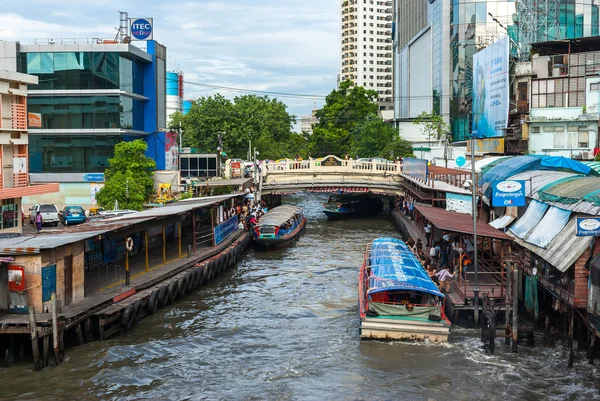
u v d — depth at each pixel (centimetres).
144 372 1934
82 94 4644
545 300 2302
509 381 1833
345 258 3862
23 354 2009
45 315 1962
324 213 6294
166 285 2650
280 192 5625
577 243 1962
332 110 9169
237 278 3303
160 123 5547
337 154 8769
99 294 2322
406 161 5134
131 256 3172
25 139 3356
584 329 2030
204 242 3631
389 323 2147
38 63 4612
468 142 6259
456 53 8169
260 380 1894
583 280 1892
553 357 2002
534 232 2409
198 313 2597
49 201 4694
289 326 2433
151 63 5284
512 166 3238
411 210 4956
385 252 2773
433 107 9012
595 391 1753
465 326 2314
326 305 2747
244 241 4103
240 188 4731
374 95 9550
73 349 2088
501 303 2281
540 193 2561
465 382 1833
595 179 2484
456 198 3347
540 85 5097
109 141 4706
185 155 5947
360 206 6231
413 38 10306
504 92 5484
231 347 2188
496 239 2450
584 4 6844
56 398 1741
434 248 3119
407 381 1856
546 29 6241
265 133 8675
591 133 4531
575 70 5238
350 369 1955
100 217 3384
